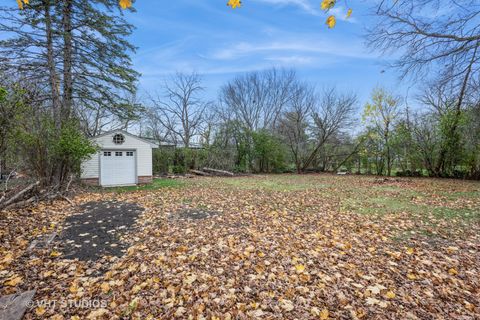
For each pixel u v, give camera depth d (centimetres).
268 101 2467
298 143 2112
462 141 1333
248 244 376
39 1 860
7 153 646
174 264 312
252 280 275
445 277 280
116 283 271
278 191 929
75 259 332
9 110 551
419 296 245
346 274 287
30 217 518
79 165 975
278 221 504
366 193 883
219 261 321
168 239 401
